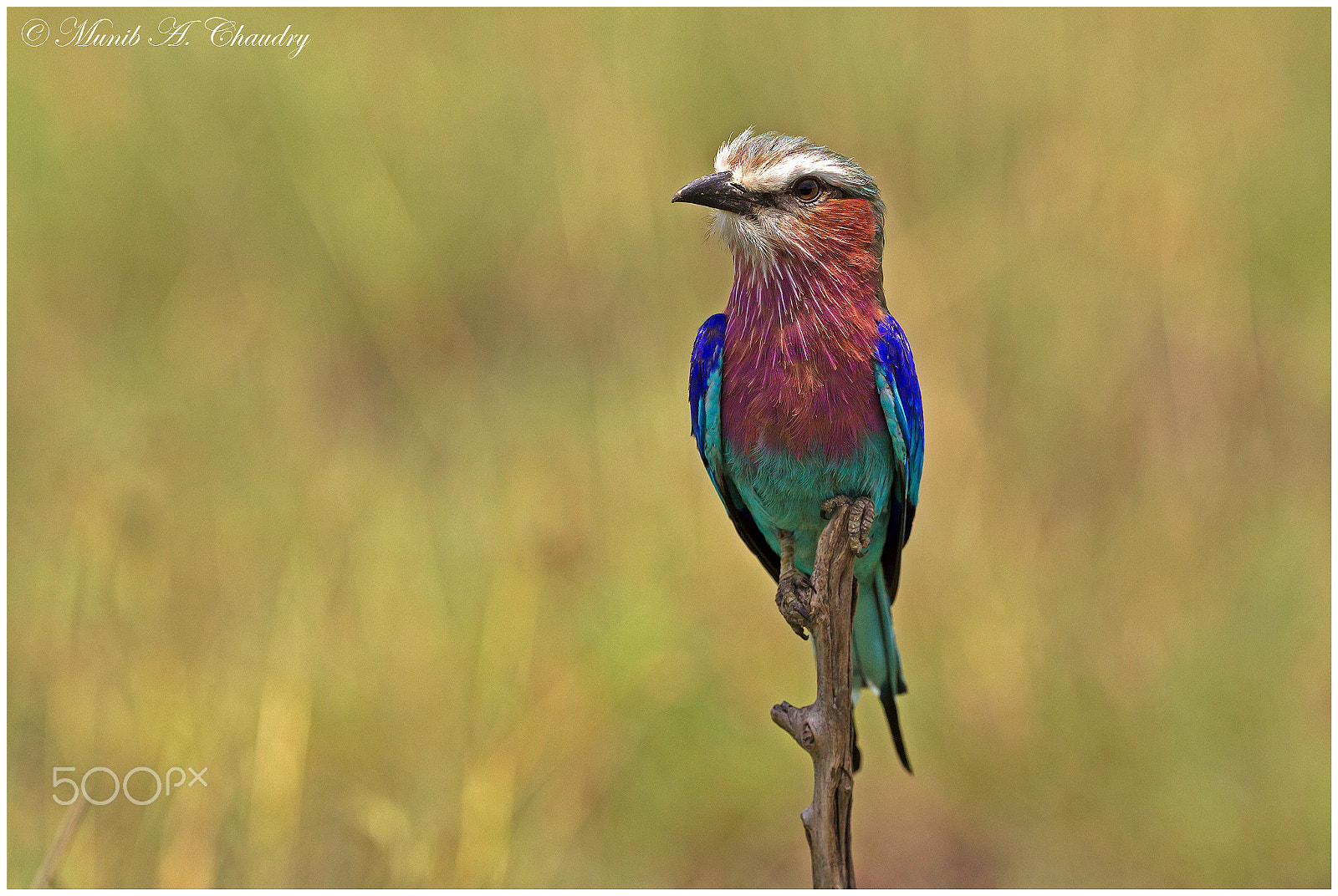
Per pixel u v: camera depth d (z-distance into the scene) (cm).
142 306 1467
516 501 1222
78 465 1177
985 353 1299
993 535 1211
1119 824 1110
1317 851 1066
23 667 1062
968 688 1158
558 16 1549
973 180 1431
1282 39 1470
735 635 1162
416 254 1527
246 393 1366
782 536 870
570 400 1393
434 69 1595
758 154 805
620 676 1098
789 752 1127
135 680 1052
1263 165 1434
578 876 1057
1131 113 1429
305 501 1226
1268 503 1285
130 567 1113
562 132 1470
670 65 1478
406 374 1473
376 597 1141
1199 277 1354
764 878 1091
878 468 815
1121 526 1255
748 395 807
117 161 1505
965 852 1121
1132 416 1312
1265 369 1364
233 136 1545
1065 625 1190
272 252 1516
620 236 1419
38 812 995
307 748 1038
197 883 949
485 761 1032
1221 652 1158
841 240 795
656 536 1189
